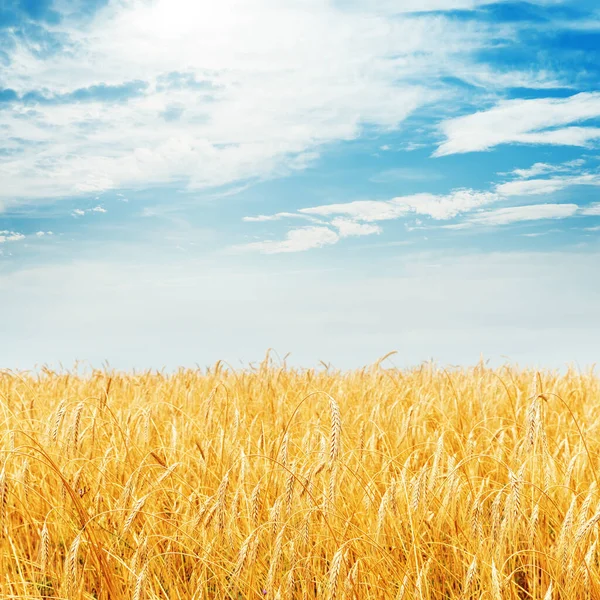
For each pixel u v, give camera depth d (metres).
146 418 5.04
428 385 7.59
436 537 3.84
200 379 8.66
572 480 4.33
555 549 3.56
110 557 3.63
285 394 6.82
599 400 6.97
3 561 3.71
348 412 5.99
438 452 3.79
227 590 3.39
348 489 4.32
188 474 4.91
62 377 8.52
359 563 3.28
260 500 4.03
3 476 3.78
